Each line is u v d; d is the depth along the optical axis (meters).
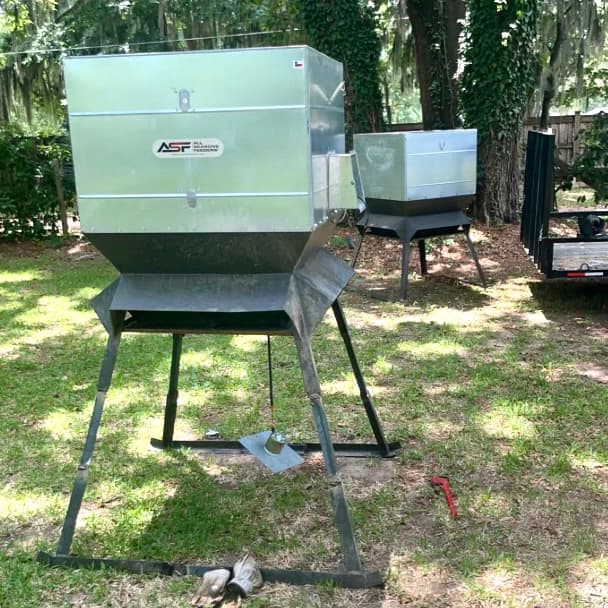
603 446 3.93
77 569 2.96
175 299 2.87
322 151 2.83
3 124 14.47
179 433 4.32
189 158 2.63
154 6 18.78
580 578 2.79
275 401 4.75
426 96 11.81
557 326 6.32
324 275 3.12
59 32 18.67
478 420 4.34
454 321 6.56
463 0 11.23
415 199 7.03
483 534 3.12
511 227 10.73
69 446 4.15
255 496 3.55
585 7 13.45
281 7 15.18
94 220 2.74
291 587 2.81
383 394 4.84
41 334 6.50
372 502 3.45
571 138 16.73
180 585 2.84
